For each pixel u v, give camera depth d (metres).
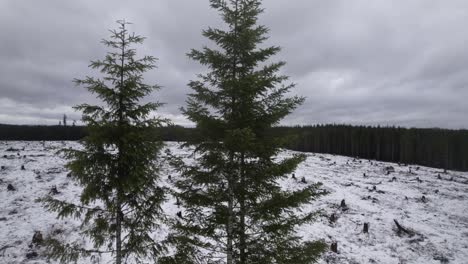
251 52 7.69
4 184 24.05
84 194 6.66
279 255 7.43
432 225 23.78
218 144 7.28
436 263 18.12
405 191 33.44
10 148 42.25
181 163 7.68
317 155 65.25
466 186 39.12
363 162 57.16
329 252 17.77
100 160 6.90
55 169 29.81
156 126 7.22
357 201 27.61
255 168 7.52
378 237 20.78
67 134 84.00
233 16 7.59
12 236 15.73
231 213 7.48
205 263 8.20
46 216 18.20
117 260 7.03
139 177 6.91
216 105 7.76
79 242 15.44
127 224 7.20
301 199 7.32
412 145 79.56
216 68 7.84
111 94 6.86
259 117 7.46
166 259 7.18
